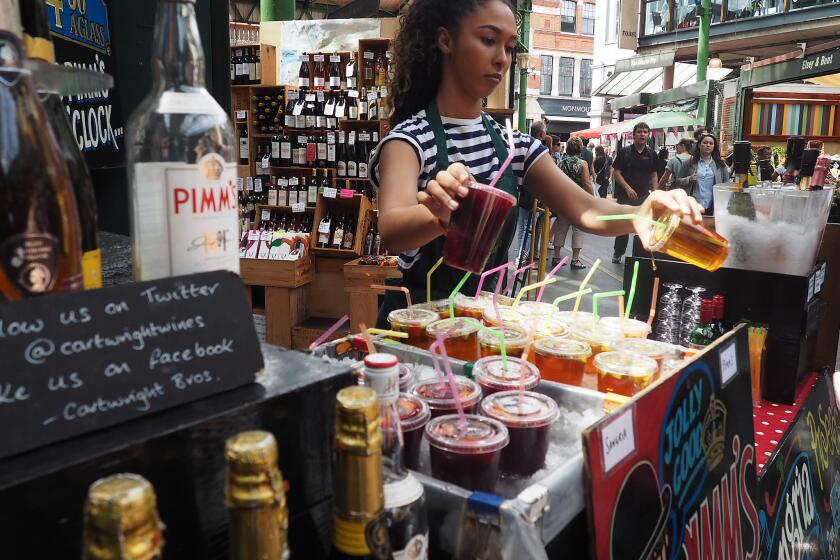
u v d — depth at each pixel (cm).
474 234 118
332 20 593
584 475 81
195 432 55
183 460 55
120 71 200
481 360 121
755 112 958
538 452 99
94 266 80
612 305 555
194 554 57
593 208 174
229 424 58
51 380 50
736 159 184
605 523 82
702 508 112
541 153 185
